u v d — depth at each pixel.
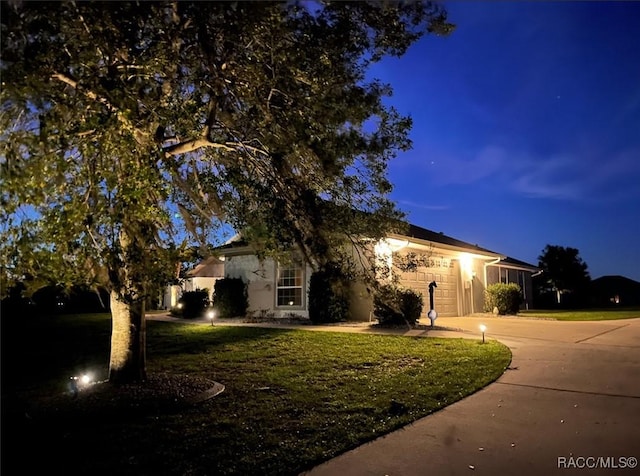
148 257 4.53
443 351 9.08
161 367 8.19
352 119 5.58
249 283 17.62
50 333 12.89
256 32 4.93
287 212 6.33
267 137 5.77
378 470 3.88
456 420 5.13
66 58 4.08
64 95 4.10
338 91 5.47
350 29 5.40
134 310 6.57
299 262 7.41
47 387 6.98
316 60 5.30
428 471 3.85
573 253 35.88
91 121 3.85
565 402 5.73
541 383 6.68
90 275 4.26
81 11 4.04
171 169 4.63
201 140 5.78
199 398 6.06
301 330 12.51
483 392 6.25
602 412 5.32
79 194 4.21
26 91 3.66
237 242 16.75
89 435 4.77
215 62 5.24
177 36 4.80
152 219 4.45
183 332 12.79
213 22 4.77
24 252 3.75
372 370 7.64
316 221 6.34
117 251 4.28
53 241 3.77
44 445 4.51
